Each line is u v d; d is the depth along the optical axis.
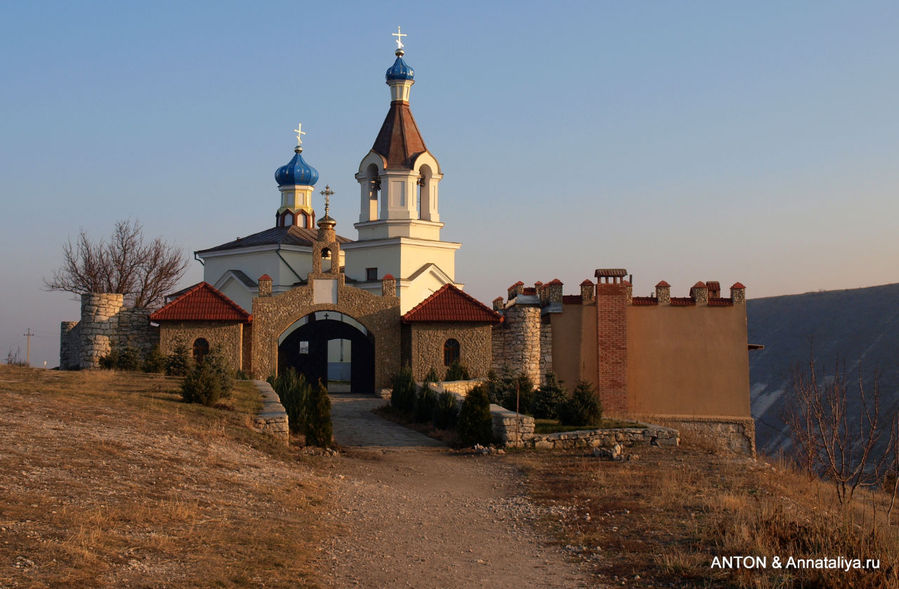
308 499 16.83
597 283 39.81
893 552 12.78
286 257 56.34
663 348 39.44
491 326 41.94
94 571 10.44
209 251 59.41
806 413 17.31
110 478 15.18
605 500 17.88
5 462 14.85
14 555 10.48
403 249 52.84
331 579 11.87
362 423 31.30
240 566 11.60
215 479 16.88
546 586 12.12
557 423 28.22
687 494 18.19
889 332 81.56
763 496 17.80
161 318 41.12
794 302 100.94
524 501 18.16
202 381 25.50
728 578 12.20
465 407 26.41
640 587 12.02
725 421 38.84
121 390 26.83
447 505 17.89
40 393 23.31
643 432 26.17
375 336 42.81
